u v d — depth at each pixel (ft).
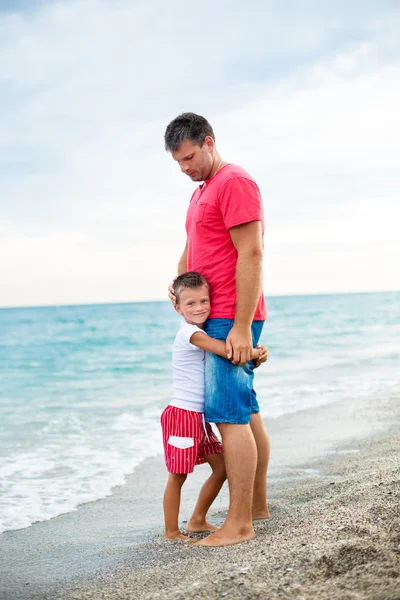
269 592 7.22
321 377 37.01
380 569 7.27
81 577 9.21
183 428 10.28
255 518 10.78
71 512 13.50
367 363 44.27
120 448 20.01
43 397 34.27
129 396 33.78
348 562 7.65
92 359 56.59
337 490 12.50
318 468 15.88
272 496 12.89
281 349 58.80
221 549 9.20
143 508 13.64
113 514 13.25
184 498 14.16
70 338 81.35
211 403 9.89
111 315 138.41
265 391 31.65
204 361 10.37
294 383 34.60
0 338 82.43
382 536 8.25
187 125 10.11
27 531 12.25
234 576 7.80
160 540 10.53
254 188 9.94
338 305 150.82
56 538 11.69
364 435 20.16
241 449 9.70
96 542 11.25
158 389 36.50
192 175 10.36
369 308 135.85
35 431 23.53
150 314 141.79
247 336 9.70
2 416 27.61
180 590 7.71
